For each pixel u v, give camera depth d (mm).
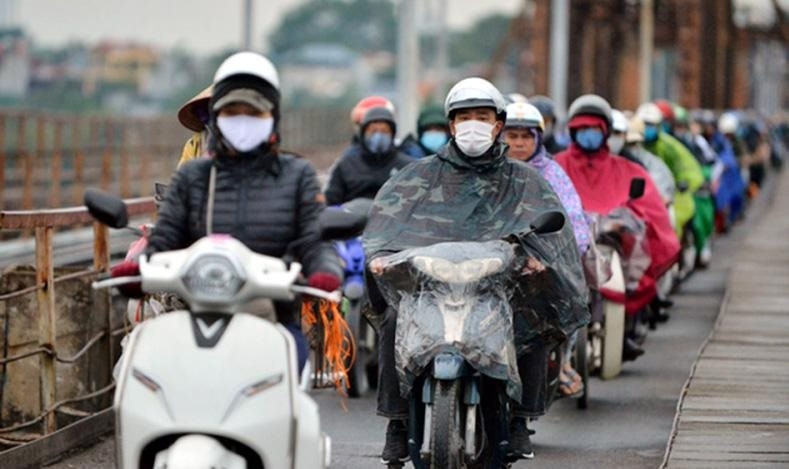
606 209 33625
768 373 31953
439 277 20609
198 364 16344
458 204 21859
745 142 102375
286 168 18219
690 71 107750
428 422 20297
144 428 16297
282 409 16453
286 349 16703
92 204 17266
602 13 126875
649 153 42906
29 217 24828
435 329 20359
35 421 25688
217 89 17828
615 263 32469
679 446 24859
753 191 103250
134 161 83312
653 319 42312
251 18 80938
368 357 33750
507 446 21266
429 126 39188
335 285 17453
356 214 17359
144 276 16609
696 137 61000
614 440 27953
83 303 28062
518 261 21141
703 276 58031
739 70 175750
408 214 21891
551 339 21938
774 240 68562
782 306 43531
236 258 16484
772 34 176125
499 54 150750
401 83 79750
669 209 42500
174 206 18312
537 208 21781
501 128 22188
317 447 16922
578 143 33812
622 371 36375
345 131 137625
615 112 41250
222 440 16562
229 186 18125
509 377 20453
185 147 24859
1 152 60719
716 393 29547
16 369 27281
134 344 16719
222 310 16641
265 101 17734
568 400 32375
